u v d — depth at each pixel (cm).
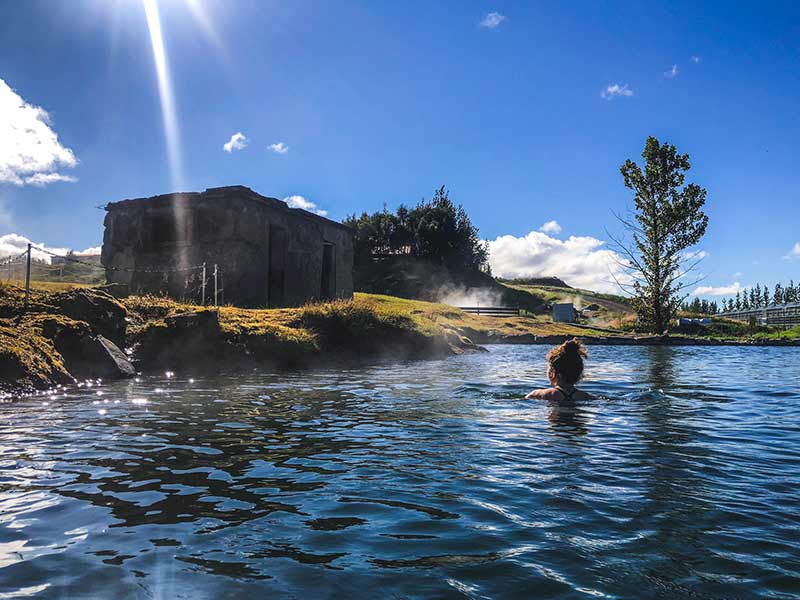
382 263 6481
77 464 420
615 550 261
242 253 1994
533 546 266
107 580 231
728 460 430
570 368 756
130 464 421
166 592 221
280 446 482
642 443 490
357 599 215
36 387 838
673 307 3553
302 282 2325
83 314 1096
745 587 224
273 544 270
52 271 2288
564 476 386
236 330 1267
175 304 1357
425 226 6450
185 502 333
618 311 5812
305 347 1327
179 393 830
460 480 377
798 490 354
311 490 356
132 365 1088
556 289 6888
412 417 623
